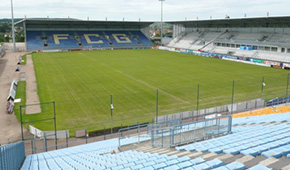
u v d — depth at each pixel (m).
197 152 11.95
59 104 33.84
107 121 28.14
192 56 83.44
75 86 42.94
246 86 42.69
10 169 10.64
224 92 39.16
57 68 59.38
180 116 28.25
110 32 119.44
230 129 16.66
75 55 83.81
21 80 47.28
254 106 32.41
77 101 35.09
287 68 58.28
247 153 10.20
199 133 16.73
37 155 18.36
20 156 15.56
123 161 12.45
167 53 92.06
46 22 102.38
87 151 18.27
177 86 42.91
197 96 34.34
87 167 11.84
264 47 76.44
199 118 28.92
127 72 54.84
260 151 10.39
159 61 71.56
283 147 10.56
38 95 37.97
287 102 33.91
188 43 106.06
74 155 17.19
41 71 55.78
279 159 9.24
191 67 61.50
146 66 62.78
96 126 26.84
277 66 60.69
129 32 122.62
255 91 39.53
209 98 36.25
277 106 31.50
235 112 30.58
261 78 48.78
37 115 30.00
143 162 11.64
